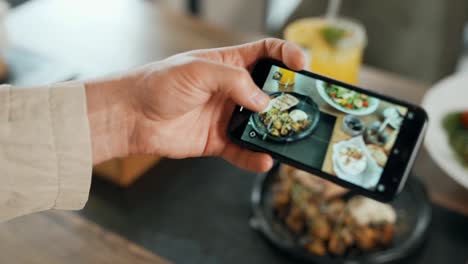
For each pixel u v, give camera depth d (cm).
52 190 51
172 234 62
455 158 68
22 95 50
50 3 99
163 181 68
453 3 108
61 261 57
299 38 78
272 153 52
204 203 65
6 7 79
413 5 109
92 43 89
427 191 63
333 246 59
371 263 57
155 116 54
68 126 50
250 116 53
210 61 50
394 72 114
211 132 58
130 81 52
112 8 98
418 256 60
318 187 62
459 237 61
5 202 50
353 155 51
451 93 76
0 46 77
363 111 52
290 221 61
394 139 51
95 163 56
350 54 72
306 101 53
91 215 63
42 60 81
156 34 92
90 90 53
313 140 52
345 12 114
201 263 59
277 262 59
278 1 155
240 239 61
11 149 49
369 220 60
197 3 140
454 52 113
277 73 53
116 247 58
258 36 93
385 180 50
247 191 67
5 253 57
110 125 54
